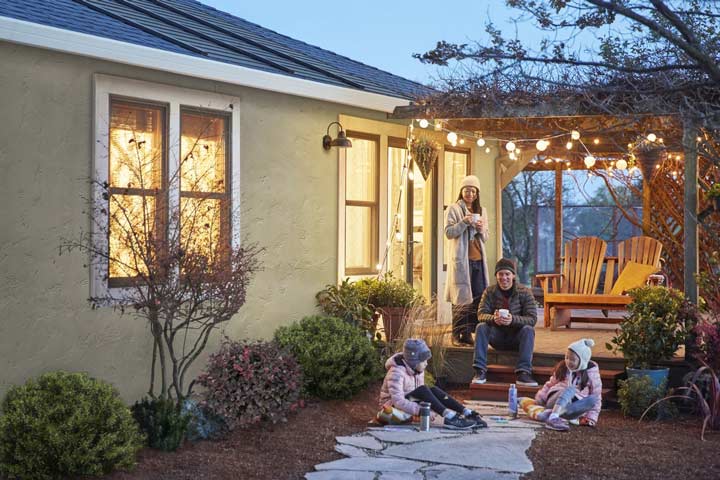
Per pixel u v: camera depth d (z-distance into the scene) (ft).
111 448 17.66
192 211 21.86
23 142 19.97
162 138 23.25
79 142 21.12
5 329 19.58
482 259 29.58
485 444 20.18
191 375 23.99
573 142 36.50
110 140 21.95
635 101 20.20
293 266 27.30
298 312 27.53
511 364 27.27
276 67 27.27
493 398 25.93
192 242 20.79
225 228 23.15
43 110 20.35
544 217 57.93
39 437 17.16
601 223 60.34
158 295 19.66
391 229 32.58
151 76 22.79
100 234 21.24
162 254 19.83
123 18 25.52
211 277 20.30
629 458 19.54
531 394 25.39
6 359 19.60
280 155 26.78
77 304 21.06
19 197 19.88
